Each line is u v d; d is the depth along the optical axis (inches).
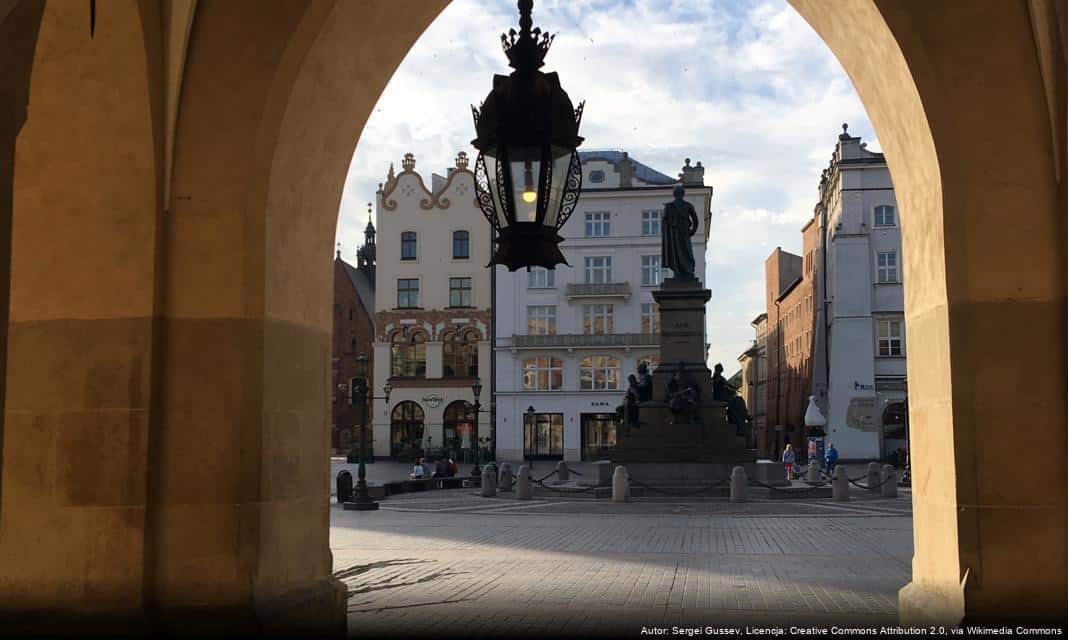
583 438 2522.1
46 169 266.4
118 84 262.4
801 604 387.5
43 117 263.9
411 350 2630.4
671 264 1235.2
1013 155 251.9
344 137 313.9
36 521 262.5
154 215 266.2
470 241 2613.2
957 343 251.3
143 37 258.5
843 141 2241.6
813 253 2674.7
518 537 691.4
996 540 245.8
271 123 268.2
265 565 265.4
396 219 2642.7
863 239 2217.0
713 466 1167.6
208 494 262.1
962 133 253.6
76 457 263.1
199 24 267.1
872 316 2207.2
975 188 252.8
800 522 807.7
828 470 1641.2
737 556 567.2
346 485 1115.3
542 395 2534.5
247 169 267.4
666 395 1206.3
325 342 312.7
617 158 2662.4
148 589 260.7
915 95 259.6
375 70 311.0
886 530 735.7
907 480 1382.9
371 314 3484.3
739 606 383.2
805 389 2844.5
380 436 2610.7
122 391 263.7
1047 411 247.3
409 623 347.9
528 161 237.9
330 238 318.7
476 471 1498.5
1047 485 245.9
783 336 3412.9
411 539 680.4
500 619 355.9
